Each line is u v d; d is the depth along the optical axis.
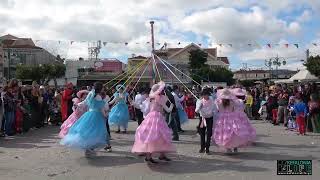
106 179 9.01
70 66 73.50
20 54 79.62
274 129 19.27
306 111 17.78
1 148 13.47
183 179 8.94
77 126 11.23
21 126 17.73
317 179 8.77
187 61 77.88
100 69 72.62
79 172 9.75
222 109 12.15
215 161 11.00
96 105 11.41
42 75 65.50
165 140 10.53
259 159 11.24
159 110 10.84
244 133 11.91
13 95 17.09
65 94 20.80
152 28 22.48
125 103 17.84
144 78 26.08
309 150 12.77
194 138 15.78
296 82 37.06
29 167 10.38
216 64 95.19
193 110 26.19
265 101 25.52
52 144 14.31
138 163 10.79
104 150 12.70
